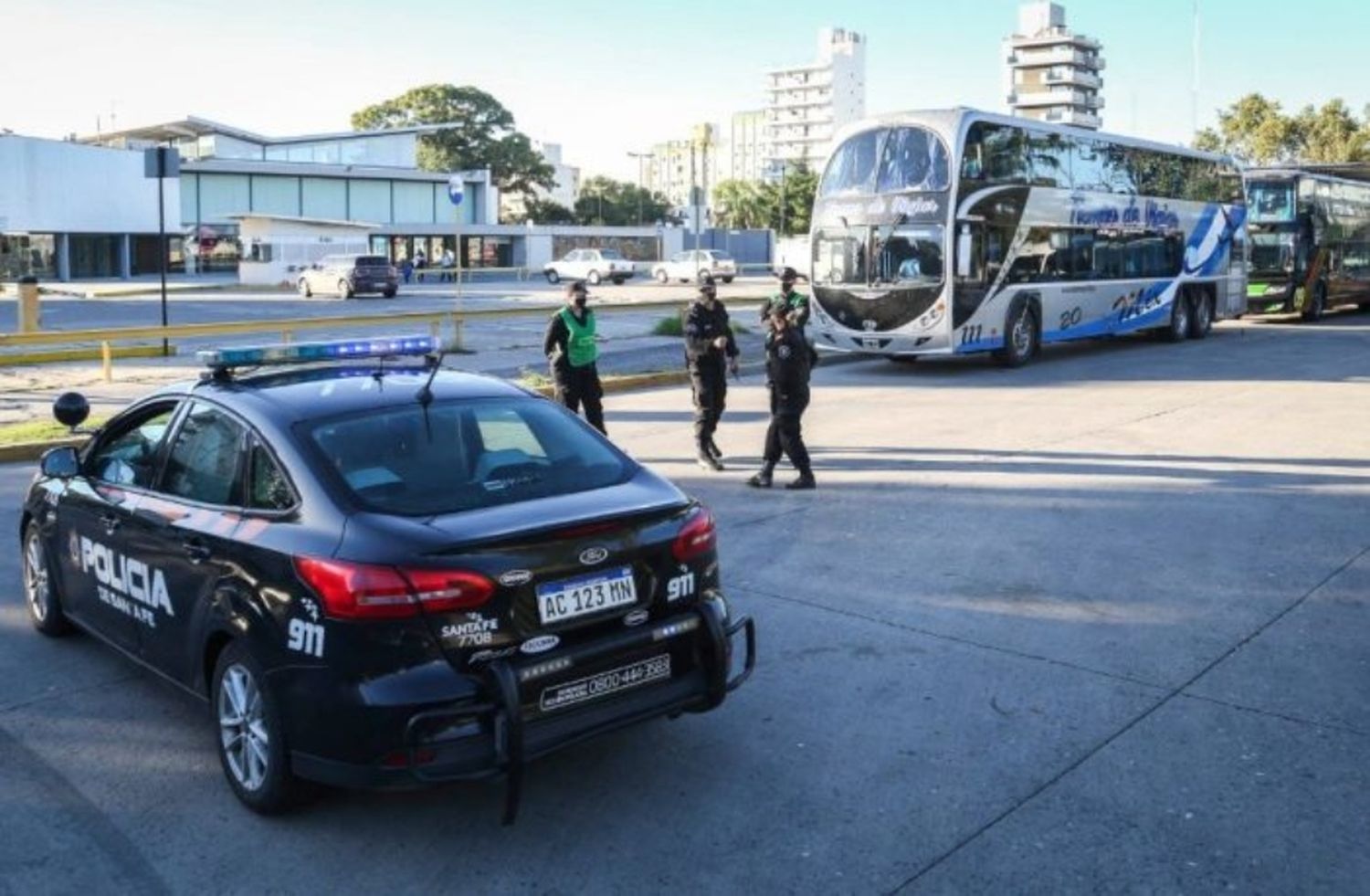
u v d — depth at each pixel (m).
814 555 7.79
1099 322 22.06
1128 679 5.56
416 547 3.90
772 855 4.00
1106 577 7.21
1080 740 4.88
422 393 4.88
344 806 4.39
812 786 4.50
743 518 8.88
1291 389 16.30
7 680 5.67
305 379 5.09
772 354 9.76
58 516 5.86
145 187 55.09
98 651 6.08
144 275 57.06
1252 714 5.12
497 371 18.02
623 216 118.38
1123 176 22.70
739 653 5.93
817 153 194.88
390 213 68.81
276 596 4.12
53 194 50.56
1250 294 29.45
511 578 3.95
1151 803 4.32
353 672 3.88
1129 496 9.50
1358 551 7.77
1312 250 29.47
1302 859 3.93
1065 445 11.90
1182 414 13.98
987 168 18.94
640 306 24.91
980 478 10.30
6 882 3.87
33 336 16.36
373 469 4.39
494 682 3.88
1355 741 4.84
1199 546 7.93
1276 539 8.10
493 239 68.00
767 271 74.25
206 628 4.51
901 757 4.74
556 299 40.31
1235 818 4.20
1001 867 3.90
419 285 53.69
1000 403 15.24
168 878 3.91
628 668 4.23
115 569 5.29
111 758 4.82
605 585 4.18
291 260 51.50
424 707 3.81
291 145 75.50
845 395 16.31
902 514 8.95
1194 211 25.16
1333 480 10.08
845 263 19.38
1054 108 155.62
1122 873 3.85
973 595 6.88
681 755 4.79
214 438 4.84
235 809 4.38
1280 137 63.84
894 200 18.83
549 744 3.98
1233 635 6.15
